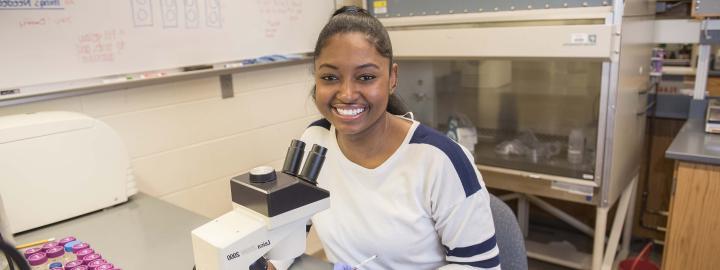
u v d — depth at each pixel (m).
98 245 1.20
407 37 2.18
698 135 1.97
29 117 1.34
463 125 2.50
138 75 1.77
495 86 2.41
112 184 1.43
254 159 2.26
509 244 1.21
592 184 1.96
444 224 1.08
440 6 2.14
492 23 1.98
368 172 1.10
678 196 1.84
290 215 0.77
